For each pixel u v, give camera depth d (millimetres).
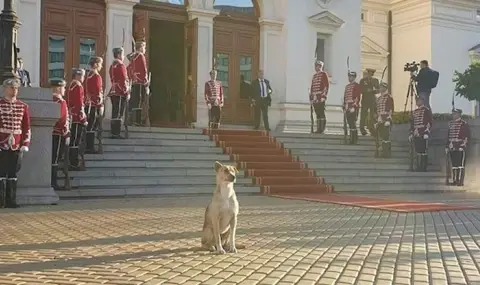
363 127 20125
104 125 16469
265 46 22094
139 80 16516
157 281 4977
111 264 5711
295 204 12305
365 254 6457
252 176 15523
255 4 22281
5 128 10516
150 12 20172
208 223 6461
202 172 14836
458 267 5848
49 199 11492
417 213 10867
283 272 5418
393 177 17172
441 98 29641
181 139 16234
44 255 6172
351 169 17203
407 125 19828
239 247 6699
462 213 10945
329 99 23172
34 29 17750
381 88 18641
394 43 31484
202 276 5199
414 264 5949
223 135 17031
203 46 20781
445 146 18312
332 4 23391
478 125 18125
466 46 30594
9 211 10289
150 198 13219
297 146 17688
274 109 22078
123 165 14188
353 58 23922
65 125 12383
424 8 29844
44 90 11406
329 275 5332
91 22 18953
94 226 8500
